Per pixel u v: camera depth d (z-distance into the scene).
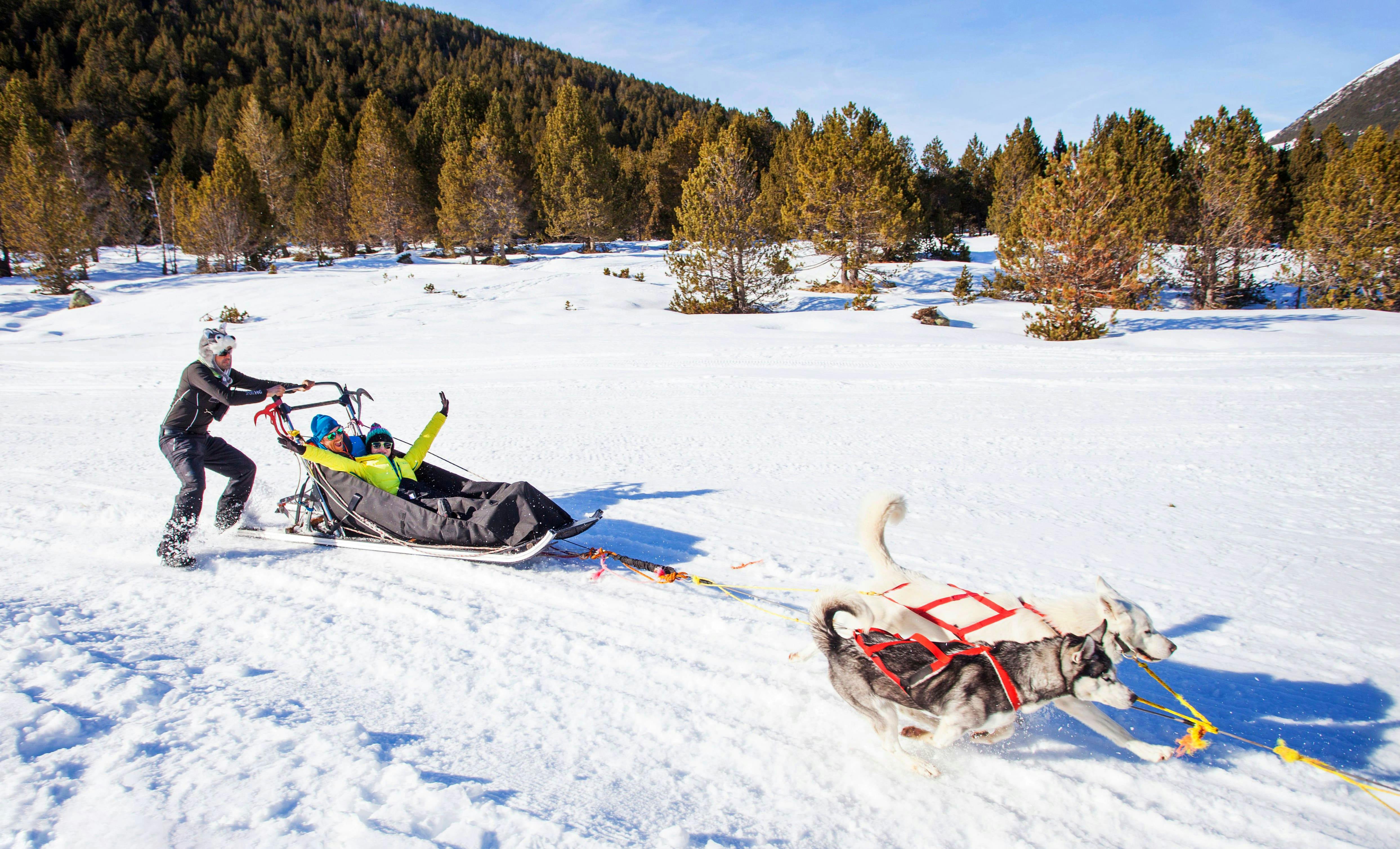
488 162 55.25
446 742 3.29
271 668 3.93
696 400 12.38
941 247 52.72
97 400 13.30
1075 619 3.26
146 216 59.88
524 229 58.44
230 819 2.69
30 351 20.52
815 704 3.67
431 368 16.66
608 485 7.57
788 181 51.84
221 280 42.31
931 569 5.32
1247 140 32.41
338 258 57.59
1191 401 11.38
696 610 4.66
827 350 17.67
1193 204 36.38
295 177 62.97
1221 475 7.65
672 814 2.87
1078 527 6.21
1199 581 5.10
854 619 3.70
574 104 58.78
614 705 3.64
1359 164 30.34
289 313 29.89
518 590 4.98
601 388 13.67
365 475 5.68
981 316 28.05
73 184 42.91
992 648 3.18
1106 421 10.23
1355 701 3.69
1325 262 31.66
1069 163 22.56
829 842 2.76
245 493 6.00
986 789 3.10
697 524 6.37
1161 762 3.25
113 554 5.63
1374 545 5.66
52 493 7.11
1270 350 16.44
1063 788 3.09
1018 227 33.31
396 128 58.06
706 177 31.31
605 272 42.34
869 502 3.83
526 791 2.96
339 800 2.81
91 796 2.78
